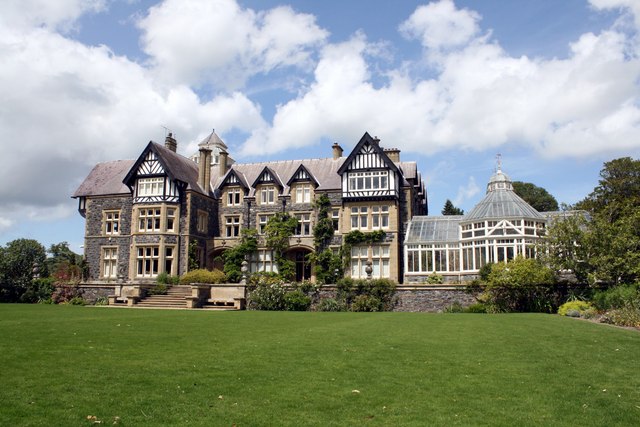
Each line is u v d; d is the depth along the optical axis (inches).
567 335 510.9
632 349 440.8
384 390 288.5
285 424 230.5
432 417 245.6
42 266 1221.1
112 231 1395.2
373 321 634.2
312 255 1300.4
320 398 270.4
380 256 1255.5
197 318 652.1
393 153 1397.6
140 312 761.0
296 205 1360.7
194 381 293.0
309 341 442.0
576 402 275.3
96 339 422.9
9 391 261.0
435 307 1000.2
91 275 1387.8
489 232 1121.4
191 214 1323.8
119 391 269.0
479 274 1068.5
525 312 916.6
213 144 1862.7
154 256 1295.5
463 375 327.0
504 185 1255.5
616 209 1076.5
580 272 885.8
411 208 1321.4
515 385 305.7
